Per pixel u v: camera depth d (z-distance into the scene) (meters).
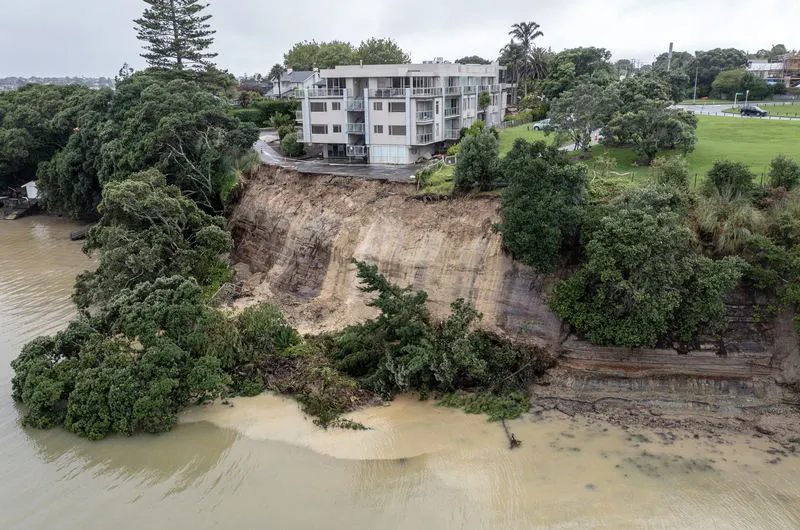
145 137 52.59
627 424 28.36
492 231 35.25
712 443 26.78
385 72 58.88
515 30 92.94
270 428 29.06
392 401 31.06
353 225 42.50
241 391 32.16
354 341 33.09
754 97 95.62
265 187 51.09
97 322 32.88
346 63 111.44
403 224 40.34
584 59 85.31
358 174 48.03
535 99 83.69
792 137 51.97
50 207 69.44
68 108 66.88
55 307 42.78
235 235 51.84
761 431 27.45
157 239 39.94
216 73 77.25
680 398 29.58
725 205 31.86
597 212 31.61
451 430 28.41
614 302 29.88
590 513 22.80
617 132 47.69
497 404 29.91
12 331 38.62
